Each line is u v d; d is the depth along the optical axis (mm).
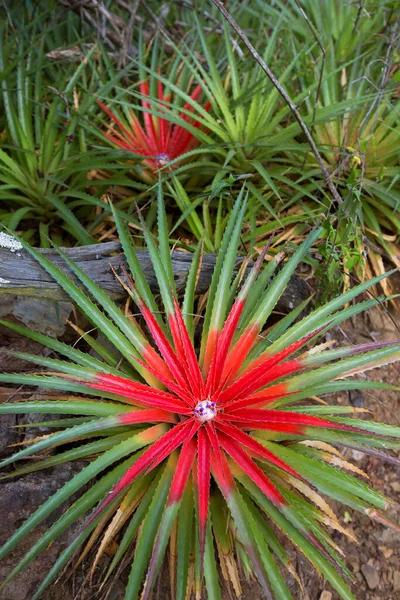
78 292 1126
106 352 1223
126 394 1011
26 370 1361
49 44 2055
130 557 1131
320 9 1969
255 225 1513
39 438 1089
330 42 1802
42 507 941
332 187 1402
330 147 1679
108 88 1701
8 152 1709
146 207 1655
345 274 1372
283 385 1082
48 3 2213
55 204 1440
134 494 1040
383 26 1914
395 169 1596
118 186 1693
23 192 1559
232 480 982
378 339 1494
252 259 1435
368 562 1258
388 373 1464
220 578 1181
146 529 974
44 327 1379
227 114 1590
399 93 1696
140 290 1189
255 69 1701
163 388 1136
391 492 1331
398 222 1557
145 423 1132
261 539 981
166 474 1027
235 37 2086
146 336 1321
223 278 1156
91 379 1060
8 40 1978
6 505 1093
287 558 1046
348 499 1009
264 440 1081
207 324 1189
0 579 1073
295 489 1254
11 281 1186
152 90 1765
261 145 1487
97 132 1619
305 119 1580
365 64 1831
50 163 1565
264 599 1171
